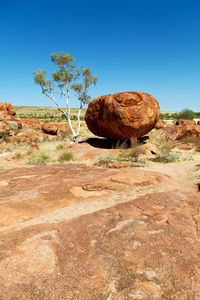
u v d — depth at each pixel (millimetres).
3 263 1772
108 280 1619
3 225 2705
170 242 2133
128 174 5309
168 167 7230
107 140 12984
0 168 8422
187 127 15516
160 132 13531
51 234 2295
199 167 6531
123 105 10148
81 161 9211
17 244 2080
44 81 14383
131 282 1597
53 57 14703
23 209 3193
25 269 1710
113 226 2479
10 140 18969
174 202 3344
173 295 1483
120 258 1876
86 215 2828
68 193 3971
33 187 4297
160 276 1659
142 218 2703
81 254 1931
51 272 1688
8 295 1453
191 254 1943
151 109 10430
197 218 2727
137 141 11188
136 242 2125
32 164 9383
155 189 4359
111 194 4008
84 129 24141
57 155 10406
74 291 1508
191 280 1619
